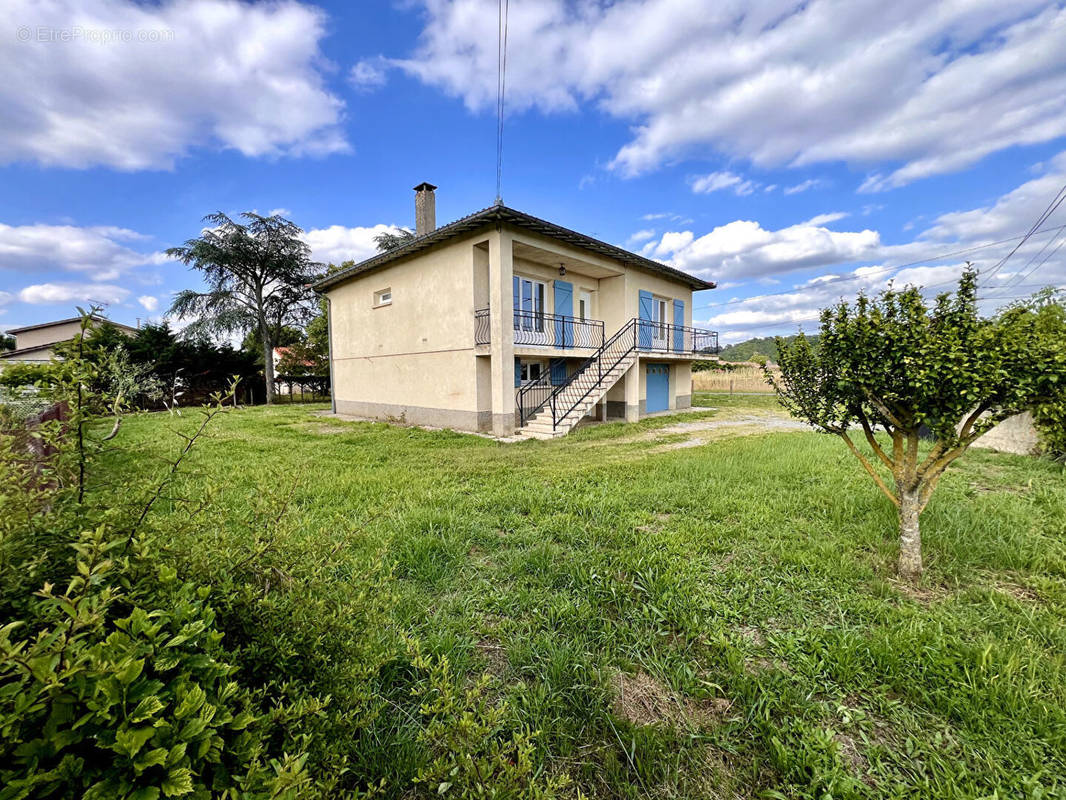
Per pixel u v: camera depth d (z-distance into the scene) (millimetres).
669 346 15516
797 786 1551
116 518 1341
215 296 21391
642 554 3299
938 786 1517
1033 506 4309
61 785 789
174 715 888
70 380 1420
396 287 12688
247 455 7418
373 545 3398
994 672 2020
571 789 1556
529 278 12156
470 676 2104
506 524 4039
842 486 5043
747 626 2490
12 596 1050
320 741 1251
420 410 12117
